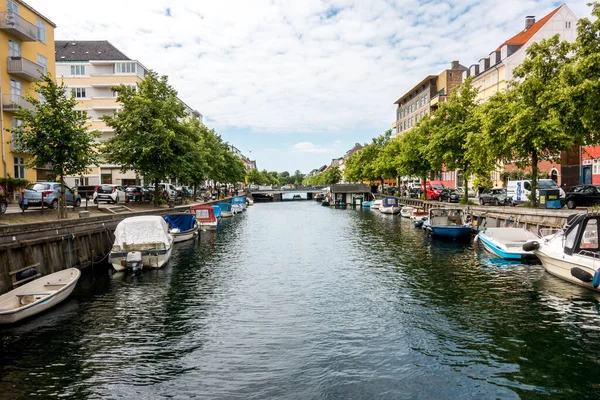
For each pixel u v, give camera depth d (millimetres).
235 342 10805
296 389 8477
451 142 35500
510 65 49094
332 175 132750
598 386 8477
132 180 58844
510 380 8750
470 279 16797
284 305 13891
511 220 25234
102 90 59250
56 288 13938
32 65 31297
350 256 22859
